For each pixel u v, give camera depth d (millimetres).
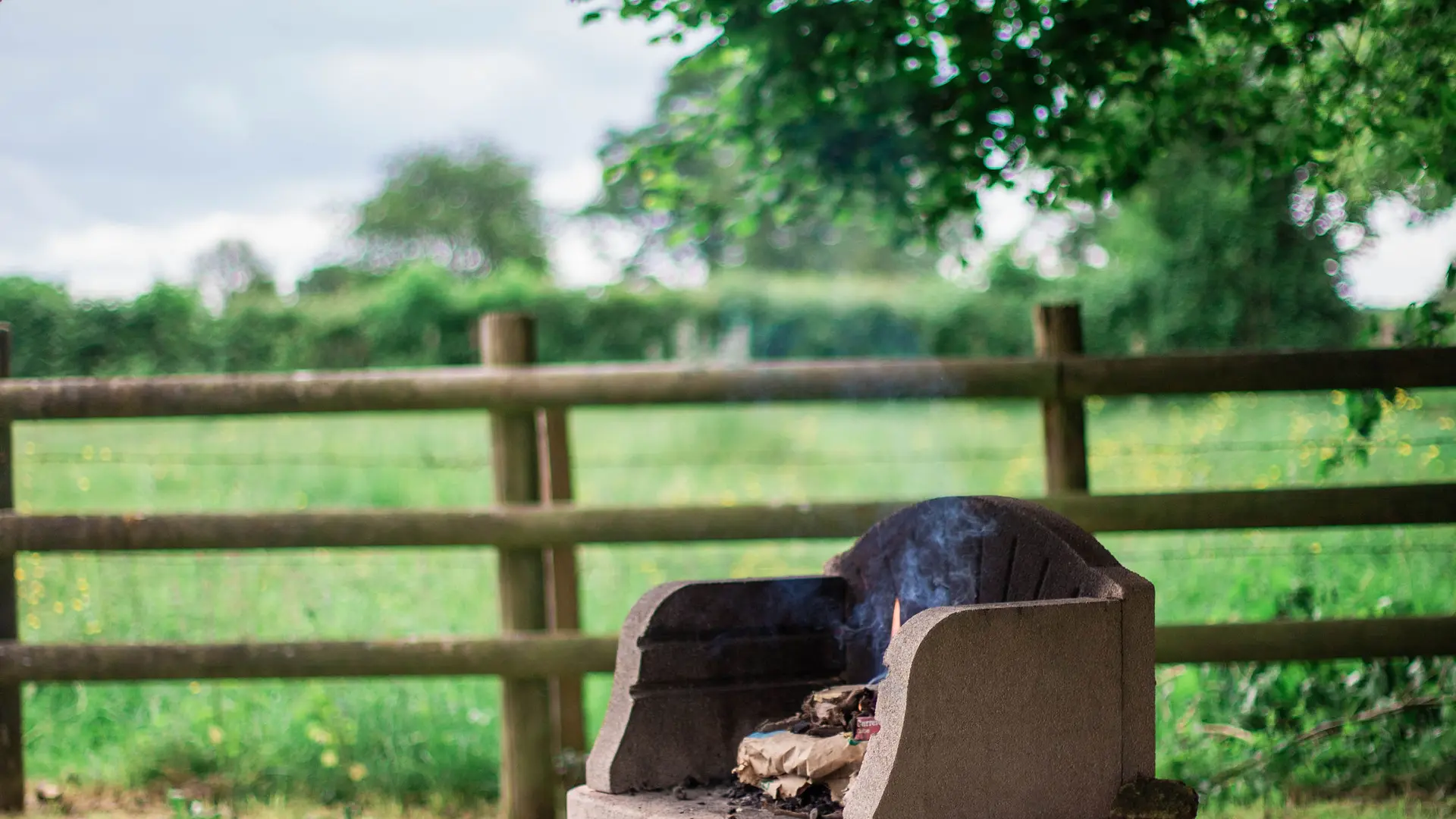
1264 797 4137
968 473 10234
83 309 16359
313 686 5105
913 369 4340
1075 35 4773
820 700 2904
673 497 10164
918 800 2418
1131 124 5410
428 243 50875
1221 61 5145
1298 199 10609
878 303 19859
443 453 11477
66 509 8266
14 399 4395
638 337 19609
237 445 11664
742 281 20797
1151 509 4270
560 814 4449
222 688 5133
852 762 2703
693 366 4398
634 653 2963
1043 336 4488
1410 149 5188
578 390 4387
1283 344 16641
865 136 5406
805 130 5406
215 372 17375
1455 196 5844
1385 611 4777
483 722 4953
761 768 2809
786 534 4301
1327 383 4285
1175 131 5309
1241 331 16875
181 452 11078
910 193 5609
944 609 2490
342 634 5809
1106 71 4930
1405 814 3980
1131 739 2646
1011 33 4965
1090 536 2795
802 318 19891
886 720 2441
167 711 4996
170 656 4316
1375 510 4223
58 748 4793
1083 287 18453
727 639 3062
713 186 6191
